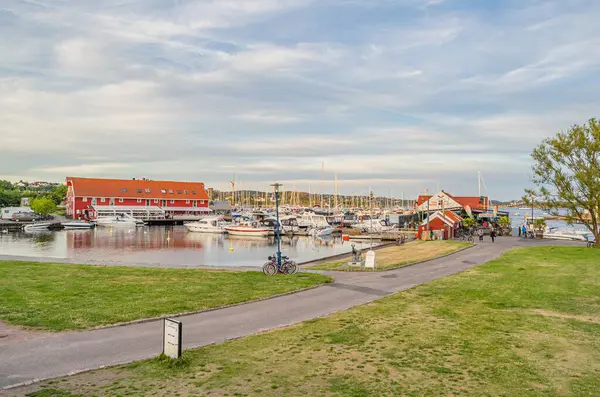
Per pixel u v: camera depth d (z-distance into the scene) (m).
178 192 125.50
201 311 16.89
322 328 14.64
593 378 10.48
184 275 25.14
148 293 19.62
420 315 16.42
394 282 23.88
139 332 14.01
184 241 71.75
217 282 22.91
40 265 27.88
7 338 13.13
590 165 39.62
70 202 115.44
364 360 11.52
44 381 10.02
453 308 17.58
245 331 14.40
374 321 15.54
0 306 16.61
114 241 69.19
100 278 23.25
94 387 9.67
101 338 13.32
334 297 19.84
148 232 88.06
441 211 64.06
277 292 20.48
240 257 50.81
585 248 39.75
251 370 10.75
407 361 11.48
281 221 94.69
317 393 9.42
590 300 18.94
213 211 142.75
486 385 9.98
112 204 113.38
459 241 51.44
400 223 94.31
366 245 64.12
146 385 9.80
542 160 42.06
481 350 12.43
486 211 85.62
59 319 15.05
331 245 66.56
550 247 41.69
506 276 25.48
